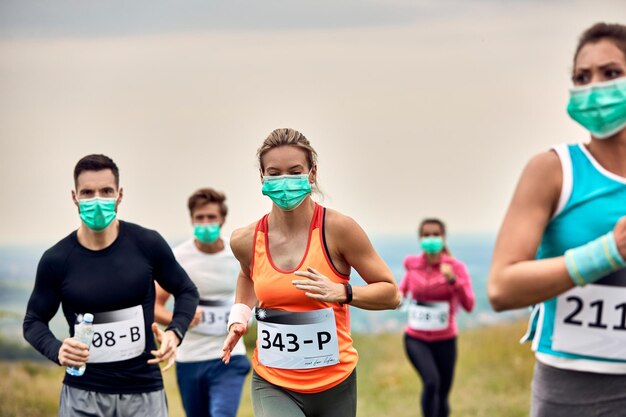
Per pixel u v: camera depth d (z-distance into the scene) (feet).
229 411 26.78
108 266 20.03
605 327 12.42
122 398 20.06
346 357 17.65
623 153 12.35
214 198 27.48
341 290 16.58
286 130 17.07
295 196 16.69
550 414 12.72
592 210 12.25
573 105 12.34
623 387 12.39
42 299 20.21
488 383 46.73
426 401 35.47
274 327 17.40
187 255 27.63
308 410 17.74
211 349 27.50
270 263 17.28
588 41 12.31
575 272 11.21
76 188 19.86
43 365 51.98
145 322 20.33
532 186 12.27
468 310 36.45
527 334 13.28
